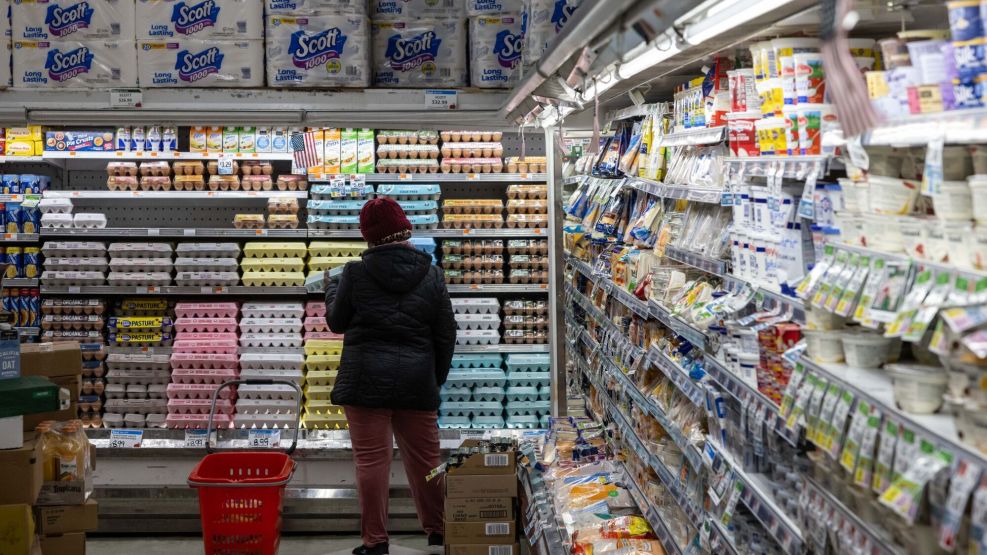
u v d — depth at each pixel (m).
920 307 1.49
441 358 4.98
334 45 4.70
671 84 3.79
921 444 1.43
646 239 3.85
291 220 5.74
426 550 5.16
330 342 5.68
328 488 5.48
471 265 5.81
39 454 3.38
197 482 4.36
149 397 5.75
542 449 4.82
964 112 1.34
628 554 3.29
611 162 4.57
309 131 5.74
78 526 3.65
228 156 5.72
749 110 2.59
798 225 2.19
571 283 6.32
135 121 4.76
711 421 2.81
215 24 4.70
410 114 4.75
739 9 1.94
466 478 4.52
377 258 4.78
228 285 5.76
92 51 4.67
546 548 3.62
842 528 1.71
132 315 5.84
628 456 4.24
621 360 4.25
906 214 1.69
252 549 4.40
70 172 6.25
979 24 1.45
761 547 2.33
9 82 4.68
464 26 4.91
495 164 5.77
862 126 1.27
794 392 1.94
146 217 6.29
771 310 2.29
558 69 2.91
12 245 5.99
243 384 5.68
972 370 1.35
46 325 5.73
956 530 1.28
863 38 2.22
